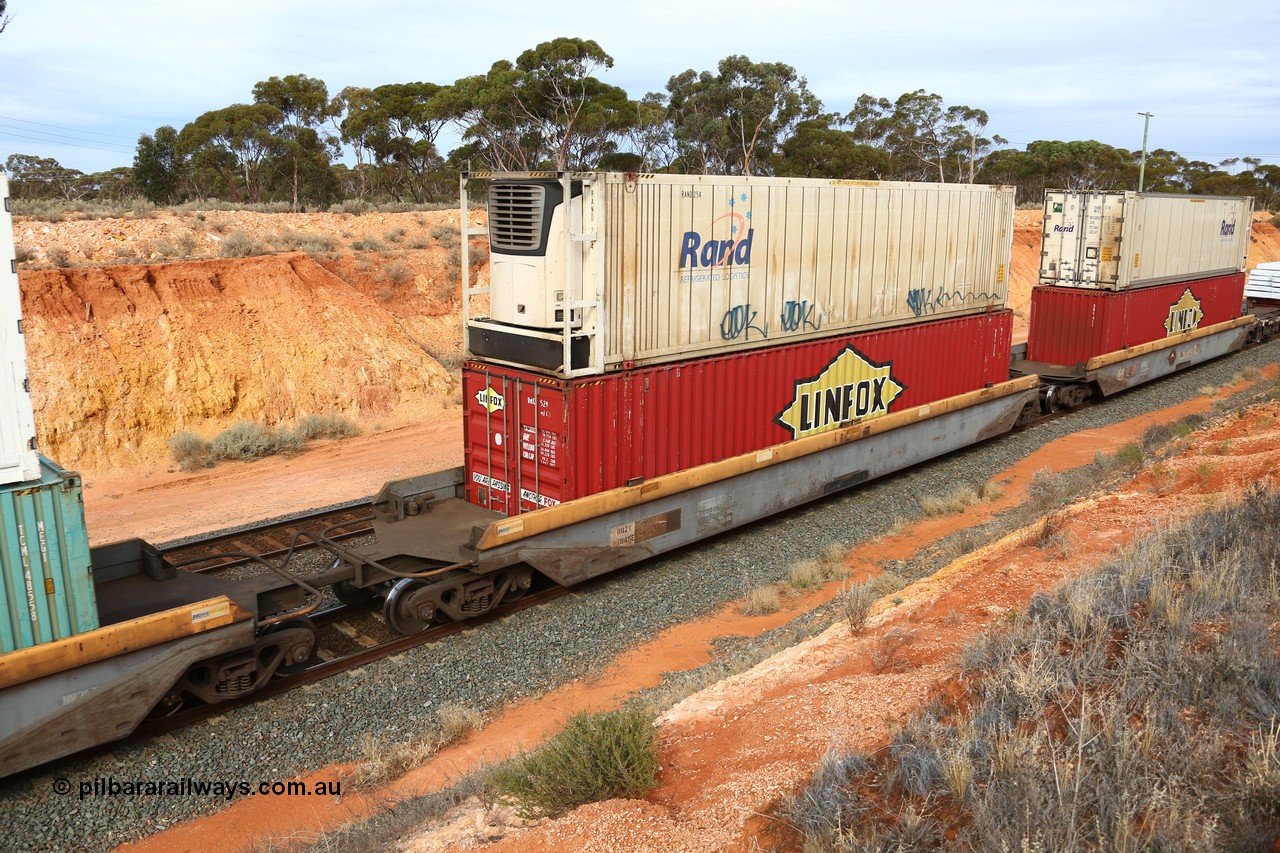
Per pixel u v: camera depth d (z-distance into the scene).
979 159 74.50
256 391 20.25
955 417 17.23
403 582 9.77
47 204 27.52
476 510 11.96
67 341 18.30
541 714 8.48
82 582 7.37
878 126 74.50
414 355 23.94
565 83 45.25
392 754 7.75
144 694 7.70
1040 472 15.83
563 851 4.83
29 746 7.17
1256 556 6.79
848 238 14.00
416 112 49.81
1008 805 4.21
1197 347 26.64
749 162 55.78
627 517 11.47
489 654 9.66
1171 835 3.78
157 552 9.34
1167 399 22.70
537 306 10.62
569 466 10.70
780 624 10.40
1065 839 3.92
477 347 11.70
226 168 45.62
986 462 17.38
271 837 6.61
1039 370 21.36
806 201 13.15
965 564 10.09
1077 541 9.30
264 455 18.84
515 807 5.70
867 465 15.33
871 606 9.24
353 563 9.73
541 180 10.34
